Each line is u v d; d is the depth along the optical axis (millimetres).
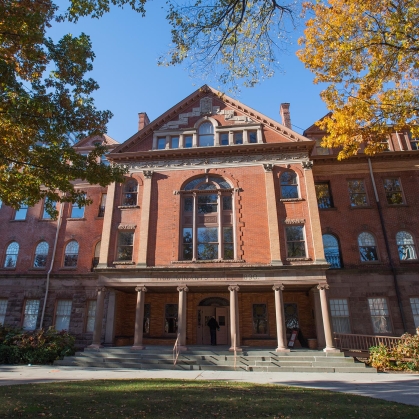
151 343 23984
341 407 8492
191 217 24297
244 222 23297
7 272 27219
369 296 23625
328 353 19125
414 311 23078
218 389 10820
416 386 12617
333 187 26750
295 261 21969
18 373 15383
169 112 27281
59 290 26156
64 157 14805
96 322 21516
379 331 22984
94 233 27578
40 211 28828
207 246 23453
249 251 22562
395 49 14992
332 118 17453
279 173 24406
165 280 22016
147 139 26891
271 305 24125
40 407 7863
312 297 23344
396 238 25062
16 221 28656
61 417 7016
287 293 24391
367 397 10055
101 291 22203
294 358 18828
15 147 13461
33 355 19531
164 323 24609
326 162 27203
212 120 26766
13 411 7430
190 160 25438
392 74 15711
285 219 23141
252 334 23594
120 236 24312
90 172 14977
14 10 11219
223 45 13047
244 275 21594
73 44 13508
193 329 24406
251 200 23828
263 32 12844
